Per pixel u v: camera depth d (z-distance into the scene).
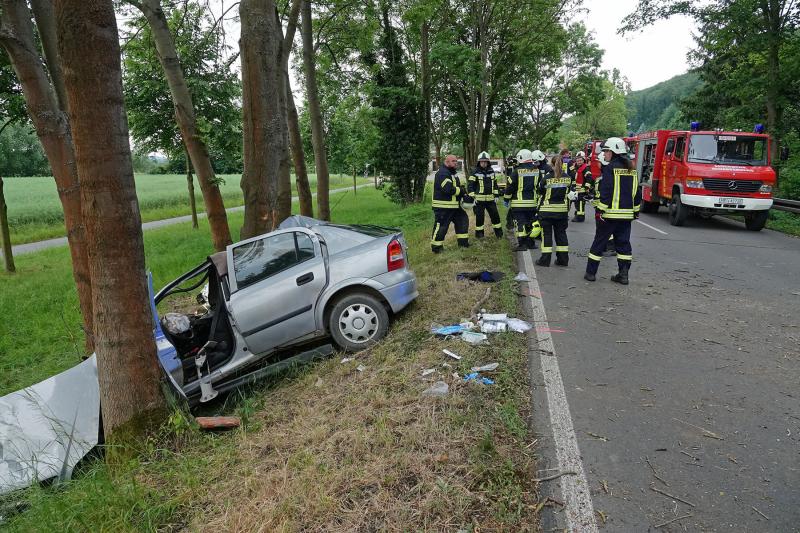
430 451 2.96
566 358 4.32
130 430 3.49
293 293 4.78
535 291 6.39
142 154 14.55
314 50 14.02
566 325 5.13
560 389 3.76
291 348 5.22
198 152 8.70
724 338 4.72
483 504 2.54
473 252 8.55
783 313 5.41
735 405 3.48
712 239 10.41
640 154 14.92
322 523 2.48
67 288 10.23
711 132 12.28
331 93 16.95
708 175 11.45
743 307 5.65
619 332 4.92
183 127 8.59
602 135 55.31
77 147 3.30
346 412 3.57
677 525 2.39
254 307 4.68
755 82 14.98
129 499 2.85
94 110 3.22
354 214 19.33
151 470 3.27
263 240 4.93
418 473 2.77
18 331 7.73
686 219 12.98
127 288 3.46
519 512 2.48
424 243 10.13
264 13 6.90
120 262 3.42
